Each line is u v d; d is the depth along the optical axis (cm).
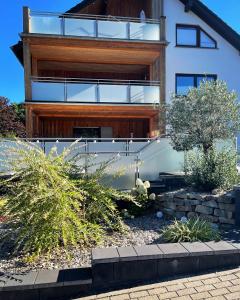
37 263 466
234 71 1538
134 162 875
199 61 1503
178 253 429
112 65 1584
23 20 1245
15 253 502
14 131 1487
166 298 375
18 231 534
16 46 1391
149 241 547
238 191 595
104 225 634
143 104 1320
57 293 395
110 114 1480
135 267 418
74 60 1505
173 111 834
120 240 554
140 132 1669
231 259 446
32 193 516
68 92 1269
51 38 1266
